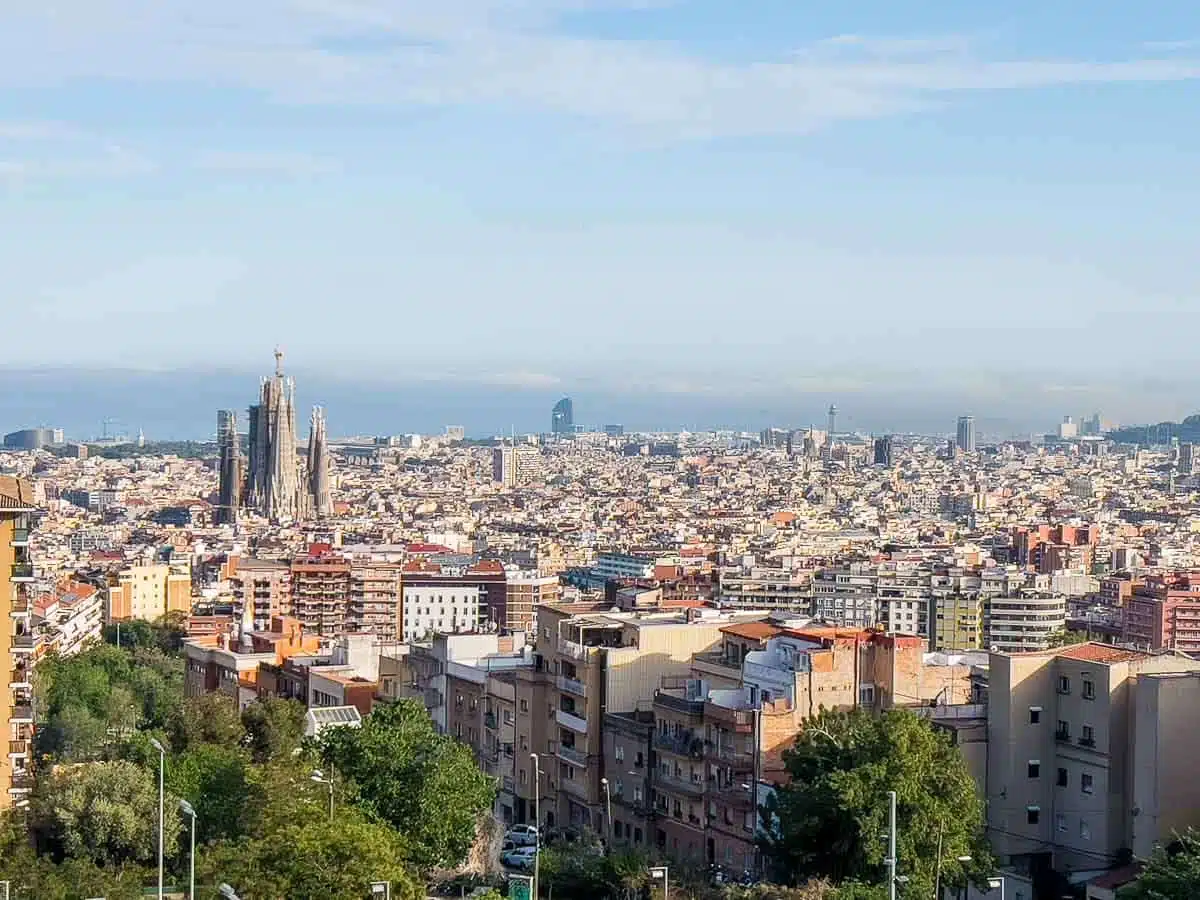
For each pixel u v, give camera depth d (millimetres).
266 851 180875
